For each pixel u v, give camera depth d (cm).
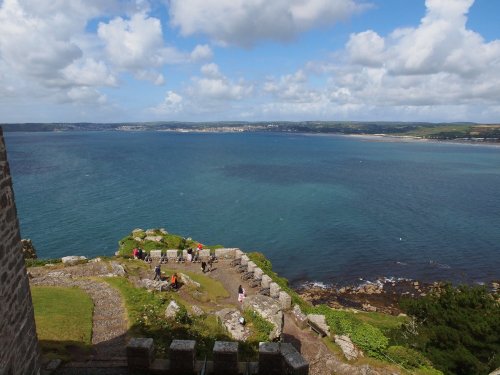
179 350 1320
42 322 1764
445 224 7256
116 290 2309
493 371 1744
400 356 2031
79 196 8394
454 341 2086
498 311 2128
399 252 5853
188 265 3325
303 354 2006
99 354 1527
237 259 3425
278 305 2261
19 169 11869
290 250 5828
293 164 15012
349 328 2288
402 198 9362
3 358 870
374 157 18700
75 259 3009
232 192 9344
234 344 1344
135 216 7031
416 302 2511
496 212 8150
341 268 5272
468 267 5366
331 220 7319
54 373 1343
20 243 991
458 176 12938
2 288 870
